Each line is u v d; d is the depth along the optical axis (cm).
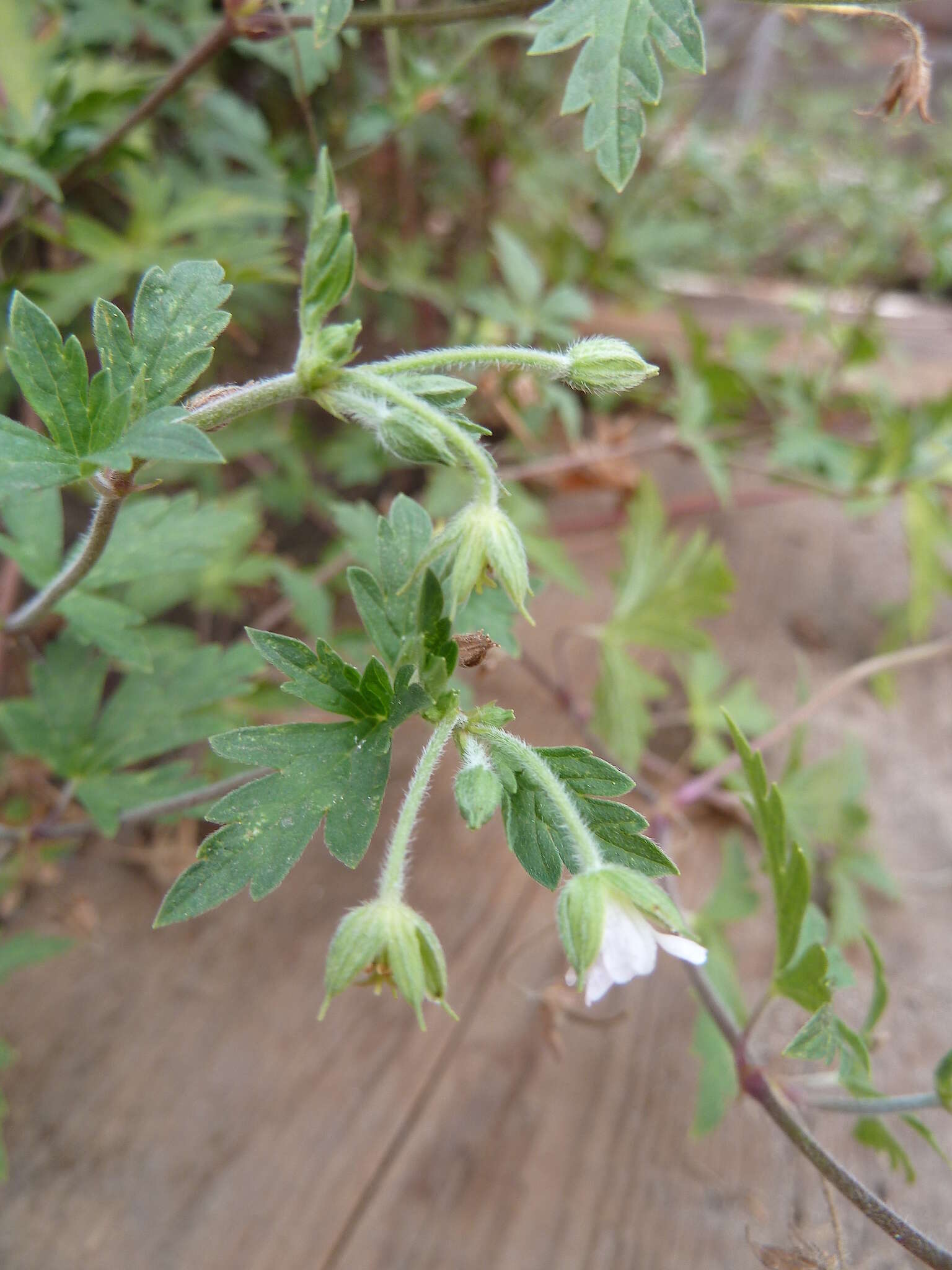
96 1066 10
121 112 13
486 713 7
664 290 21
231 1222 9
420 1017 6
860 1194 7
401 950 6
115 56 17
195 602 16
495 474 6
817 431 18
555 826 6
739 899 11
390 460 17
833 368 18
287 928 11
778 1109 8
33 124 12
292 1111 10
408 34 17
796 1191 9
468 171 20
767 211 27
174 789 10
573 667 15
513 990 11
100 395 6
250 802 6
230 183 16
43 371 6
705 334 18
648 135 22
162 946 11
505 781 6
